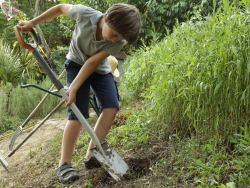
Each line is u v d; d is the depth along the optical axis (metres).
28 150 3.75
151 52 3.99
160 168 2.21
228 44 2.14
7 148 4.03
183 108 2.45
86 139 3.22
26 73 7.79
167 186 1.99
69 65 2.38
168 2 5.66
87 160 2.51
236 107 2.10
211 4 5.11
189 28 3.05
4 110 5.52
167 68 2.68
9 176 3.07
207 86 2.17
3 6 5.95
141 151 2.55
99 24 2.07
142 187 2.04
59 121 4.88
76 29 2.21
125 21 1.87
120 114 3.57
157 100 2.66
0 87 6.39
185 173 2.06
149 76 3.99
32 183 2.66
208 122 2.28
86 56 2.25
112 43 2.10
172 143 2.49
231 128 2.18
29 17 11.97
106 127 2.38
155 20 5.82
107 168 2.22
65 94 2.17
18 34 2.14
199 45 2.44
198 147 2.24
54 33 12.08
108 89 2.39
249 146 1.92
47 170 2.89
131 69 4.44
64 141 2.40
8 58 7.46
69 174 2.39
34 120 5.34
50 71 2.16
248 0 2.31
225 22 2.33
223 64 2.10
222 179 1.89
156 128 2.79
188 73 2.21
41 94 5.75
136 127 2.82
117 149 2.77
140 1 5.98
